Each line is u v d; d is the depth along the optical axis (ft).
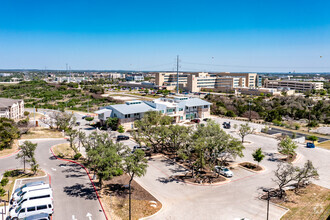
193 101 347.15
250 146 224.53
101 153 124.77
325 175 160.15
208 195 129.70
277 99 529.45
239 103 451.12
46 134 241.76
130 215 102.73
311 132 296.92
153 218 107.55
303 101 511.40
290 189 138.62
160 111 272.51
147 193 129.70
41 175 147.95
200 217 109.60
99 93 599.98
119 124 275.39
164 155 189.37
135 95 591.78
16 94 569.23
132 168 113.19
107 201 119.85
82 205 115.34
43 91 627.05
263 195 130.82
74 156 178.09
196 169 161.99
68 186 134.41
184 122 321.52
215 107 398.01
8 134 196.03
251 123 332.80
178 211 113.80
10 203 115.75
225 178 150.30
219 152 145.38
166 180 146.61
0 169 155.43
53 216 106.11
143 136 207.72
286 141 190.29
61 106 433.48
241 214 112.68
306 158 194.70
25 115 340.39
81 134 173.78
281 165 176.24
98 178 145.69
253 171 162.30
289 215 112.16
